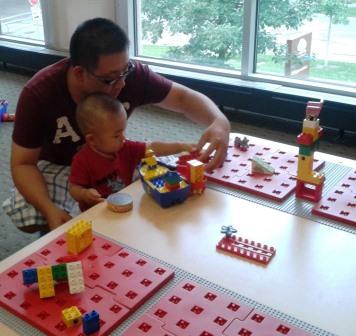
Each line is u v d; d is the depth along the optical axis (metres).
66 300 0.74
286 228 0.94
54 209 1.19
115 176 1.20
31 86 1.24
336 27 2.58
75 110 1.26
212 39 2.98
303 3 2.63
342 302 0.75
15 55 3.65
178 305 0.73
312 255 0.86
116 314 0.71
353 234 0.92
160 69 3.10
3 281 0.78
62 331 0.68
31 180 1.23
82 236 0.85
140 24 3.27
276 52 2.82
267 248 0.87
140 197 1.06
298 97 2.59
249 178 1.11
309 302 0.75
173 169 1.10
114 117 1.09
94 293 0.75
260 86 2.73
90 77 1.12
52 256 0.84
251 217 0.98
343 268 0.82
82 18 3.30
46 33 3.53
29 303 0.73
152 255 0.86
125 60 1.10
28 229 1.36
